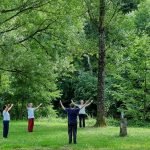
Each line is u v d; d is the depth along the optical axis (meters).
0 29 35.56
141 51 44.66
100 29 34.94
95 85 60.59
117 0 35.62
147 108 44.84
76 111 22.80
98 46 36.59
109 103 55.72
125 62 45.75
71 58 40.81
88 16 36.66
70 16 34.31
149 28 59.97
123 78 46.12
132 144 22.45
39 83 43.94
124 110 45.16
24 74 39.84
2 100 55.38
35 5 31.66
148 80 44.53
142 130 31.58
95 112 62.50
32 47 38.59
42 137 26.03
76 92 62.31
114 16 36.69
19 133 29.30
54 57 38.53
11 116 54.62
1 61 35.81
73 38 37.19
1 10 31.25
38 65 38.97
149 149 20.53
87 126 34.81
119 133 28.03
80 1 33.53
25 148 21.28
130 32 43.78
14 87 51.81
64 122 46.94
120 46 42.12
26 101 53.56
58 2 32.97
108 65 42.91
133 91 45.06
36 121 48.28
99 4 34.75
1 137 26.62
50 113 55.50
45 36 37.47
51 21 35.88
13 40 34.19
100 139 24.56
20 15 35.59
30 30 36.66
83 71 62.53
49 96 54.31
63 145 22.14
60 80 64.56
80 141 23.70
